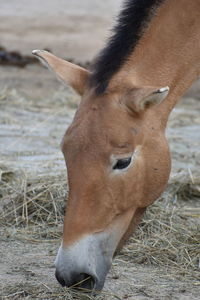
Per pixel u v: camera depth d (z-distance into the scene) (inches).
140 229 558.3
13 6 1752.0
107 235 426.0
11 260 511.5
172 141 813.2
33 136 793.6
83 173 418.0
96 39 1467.8
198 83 1153.4
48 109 917.2
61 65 455.2
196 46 480.7
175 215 590.2
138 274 493.7
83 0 1835.6
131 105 430.3
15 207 596.7
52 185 614.5
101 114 428.1
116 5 1788.9
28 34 1493.6
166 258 519.2
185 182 657.6
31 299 446.9
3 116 864.9
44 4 1784.0
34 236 560.1
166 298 456.1
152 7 468.1
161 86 466.0
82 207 416.5
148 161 439.8
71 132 427.5
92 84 442.6
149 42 464.1
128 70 451.5
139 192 438.3
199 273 500.7
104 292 453.1
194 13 477.7
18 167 673.0
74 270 410.0
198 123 900.0
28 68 1222.9
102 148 420.2
